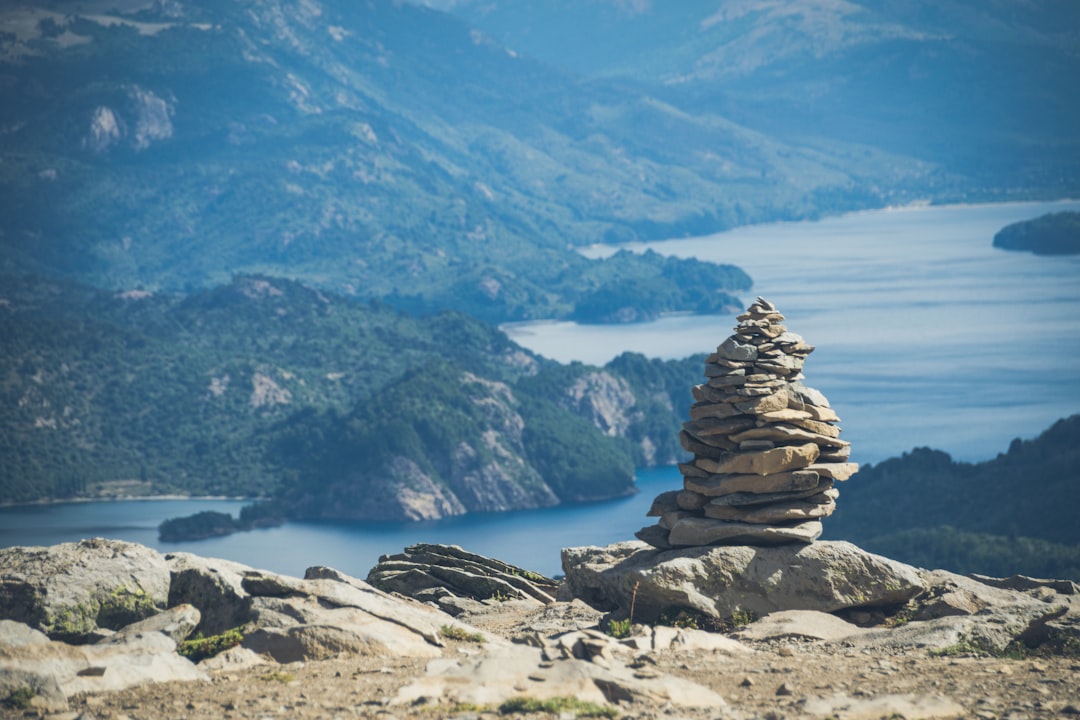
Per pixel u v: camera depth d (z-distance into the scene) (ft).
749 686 112.98
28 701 104.01
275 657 123.65
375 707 102.99
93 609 134.62
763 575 150.51
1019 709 104.27
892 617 150.30
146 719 101.45
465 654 126.62
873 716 101.60
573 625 148.25
